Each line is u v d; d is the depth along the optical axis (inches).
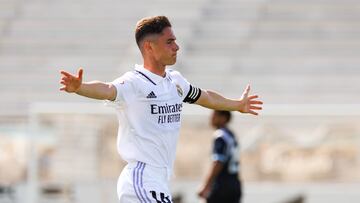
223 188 1316.4
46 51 3026.6
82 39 3068.4
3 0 3304.6
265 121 1716.3
